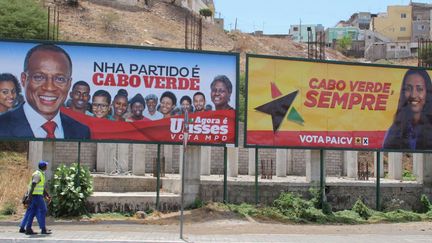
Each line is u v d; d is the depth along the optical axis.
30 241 14.62
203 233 17.28
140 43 63.47
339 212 22.69
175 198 21.67
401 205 24.44
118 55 20.84
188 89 21.27
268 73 22.17
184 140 16.33
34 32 44.25
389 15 115.31
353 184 24.50
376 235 17.80
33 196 16.08
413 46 94.94
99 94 20.61
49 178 20.70
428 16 113.81
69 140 20.31
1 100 20.03
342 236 17.33
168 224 19.16
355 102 23.06
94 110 20.56
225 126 21.42
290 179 28.30
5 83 20.05
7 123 20.00
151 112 20.95
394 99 23.55
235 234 17.22
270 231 18.19
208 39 73.00
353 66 23.14
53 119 20.28
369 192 24.64
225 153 22.31
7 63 20.14
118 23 67.81
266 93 22.09
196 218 20.00
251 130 21.88
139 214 20.45
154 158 30.20
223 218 20.14
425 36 112.56
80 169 20.62
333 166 34.41
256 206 22.03
